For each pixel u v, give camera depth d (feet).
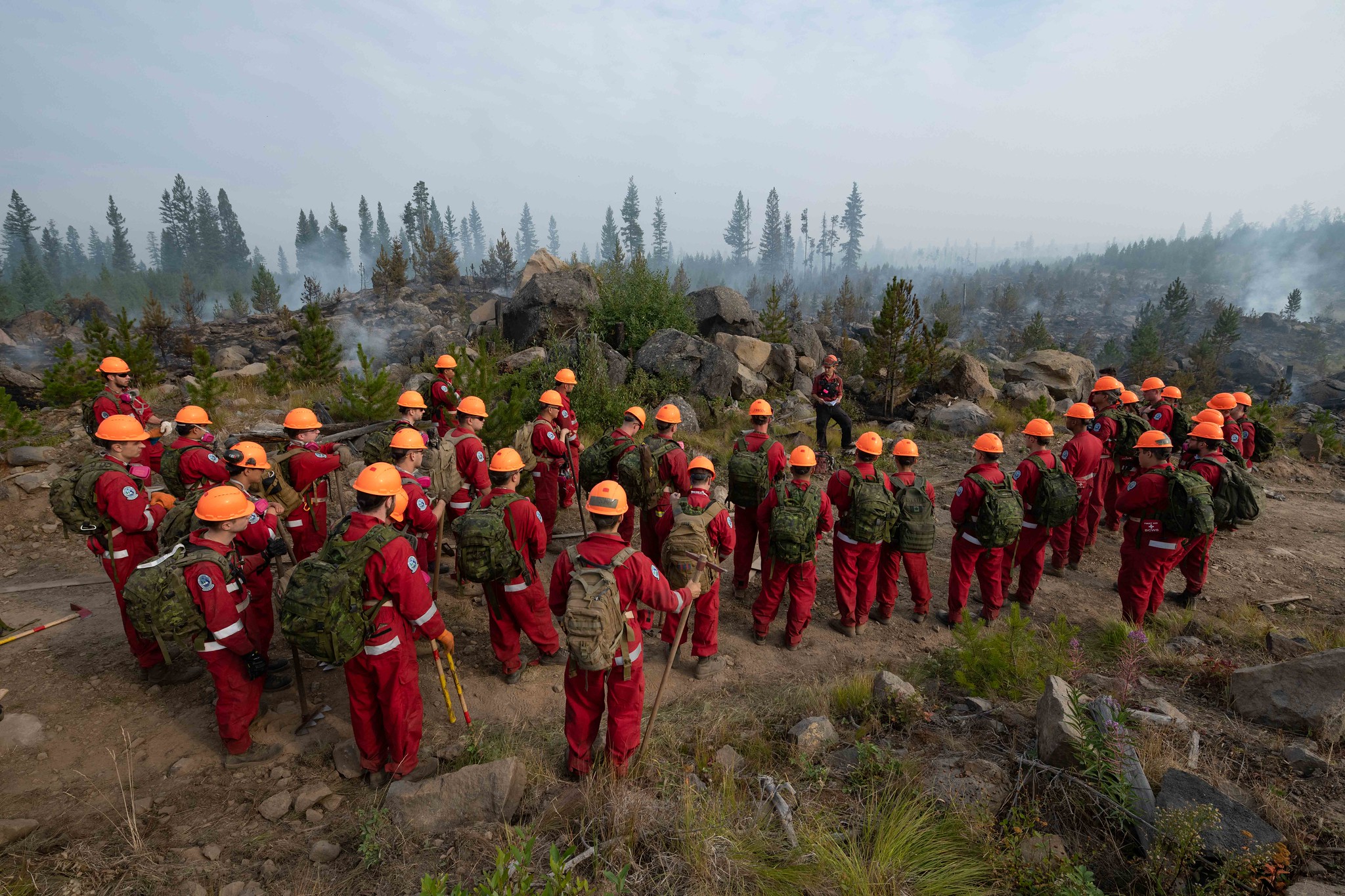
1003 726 14.37
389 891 10.29
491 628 17.28
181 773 13.47
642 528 23.45
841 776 13.16
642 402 45.80
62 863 10.66
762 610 20.06
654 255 644.69
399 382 49.52
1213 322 355.15
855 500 19.70
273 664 17.44
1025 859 10.35
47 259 508.53
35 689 16.28
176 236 514.27
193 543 13.14
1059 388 60.80
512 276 198.80
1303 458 48.39
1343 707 13.16
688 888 10.12
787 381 57.26
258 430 35.78
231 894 10.22
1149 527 20.17
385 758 13.42
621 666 12.82
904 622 21.99
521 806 12.37
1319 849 9.96
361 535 12.42
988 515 19.62
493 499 16.83
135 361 44.19
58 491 15.61
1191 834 9.68
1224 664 16.35
